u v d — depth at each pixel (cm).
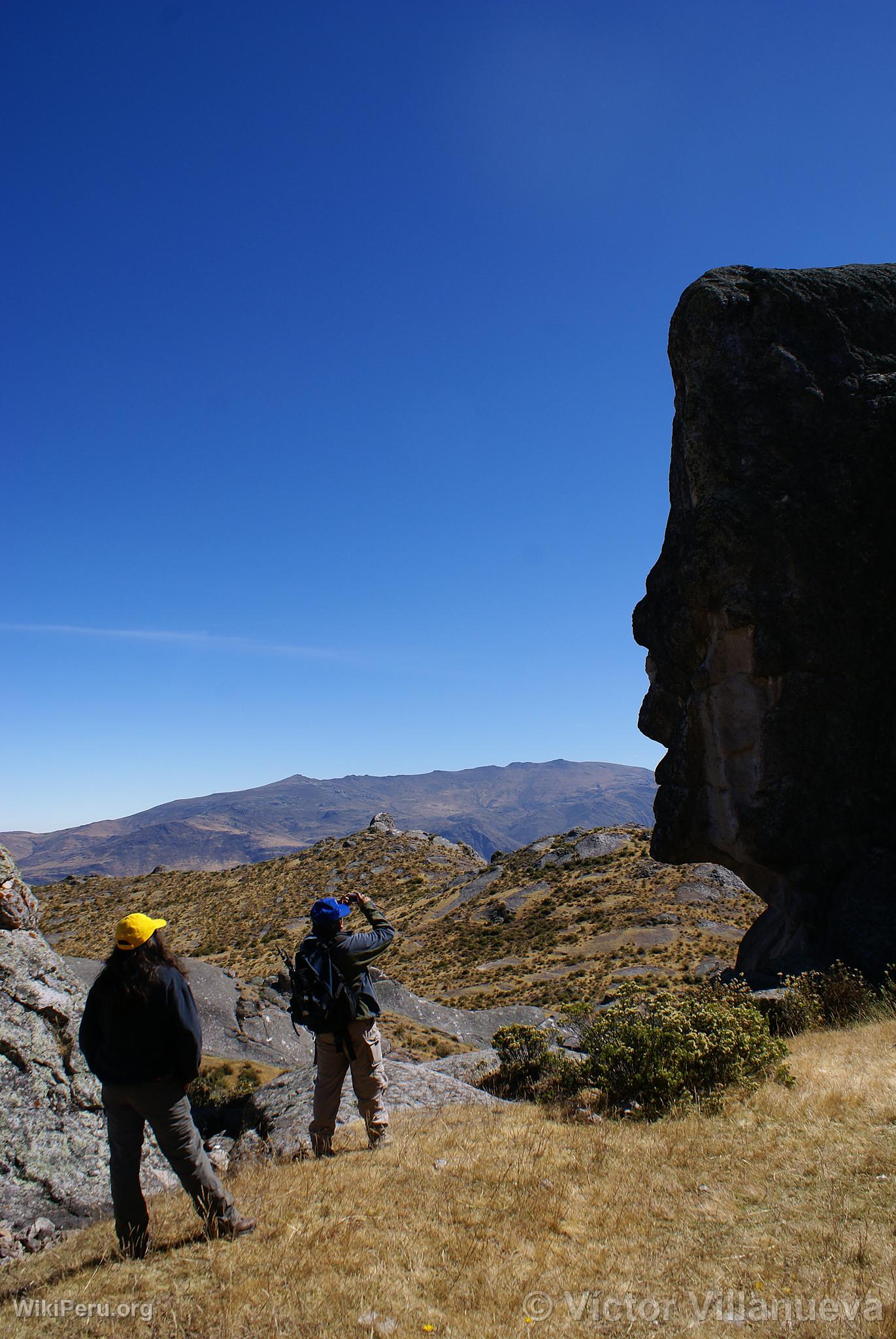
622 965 4459
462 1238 514
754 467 1925
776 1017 1239
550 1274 473
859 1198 548
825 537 1847
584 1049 1203
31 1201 674
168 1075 513
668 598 2017
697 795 1958
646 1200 574
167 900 7244
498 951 5212
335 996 680
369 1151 687
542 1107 859
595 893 5822
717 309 2019
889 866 1695
